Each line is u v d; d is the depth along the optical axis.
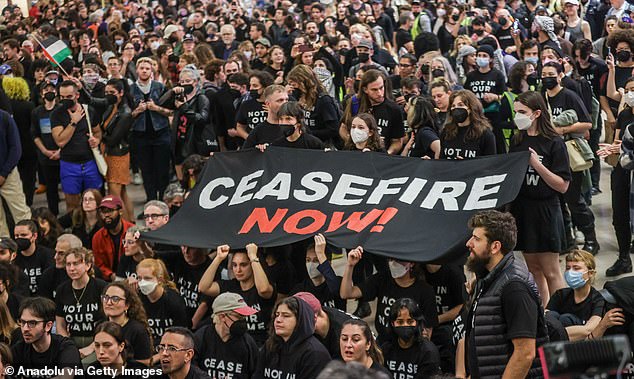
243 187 9.81
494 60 14.98
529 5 22.17
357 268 10.15
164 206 10.41
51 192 14.53
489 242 6.55
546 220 9.56
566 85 12.50
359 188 9.41
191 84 13.76
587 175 11.88
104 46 20.11
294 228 9.25
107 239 11.14
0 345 8.41
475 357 6.58
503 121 12.20
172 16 27.66
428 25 22.33
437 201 9.01
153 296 9.45
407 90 12.92
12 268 9.80
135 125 14.16
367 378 3.55
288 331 7.88
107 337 8.23
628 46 13.37
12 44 17.42
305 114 12.20
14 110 14.60
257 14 27.50
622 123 11.15
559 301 8.98
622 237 11.22
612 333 7.48
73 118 13.59
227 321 8.38
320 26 22.42
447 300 9.17
